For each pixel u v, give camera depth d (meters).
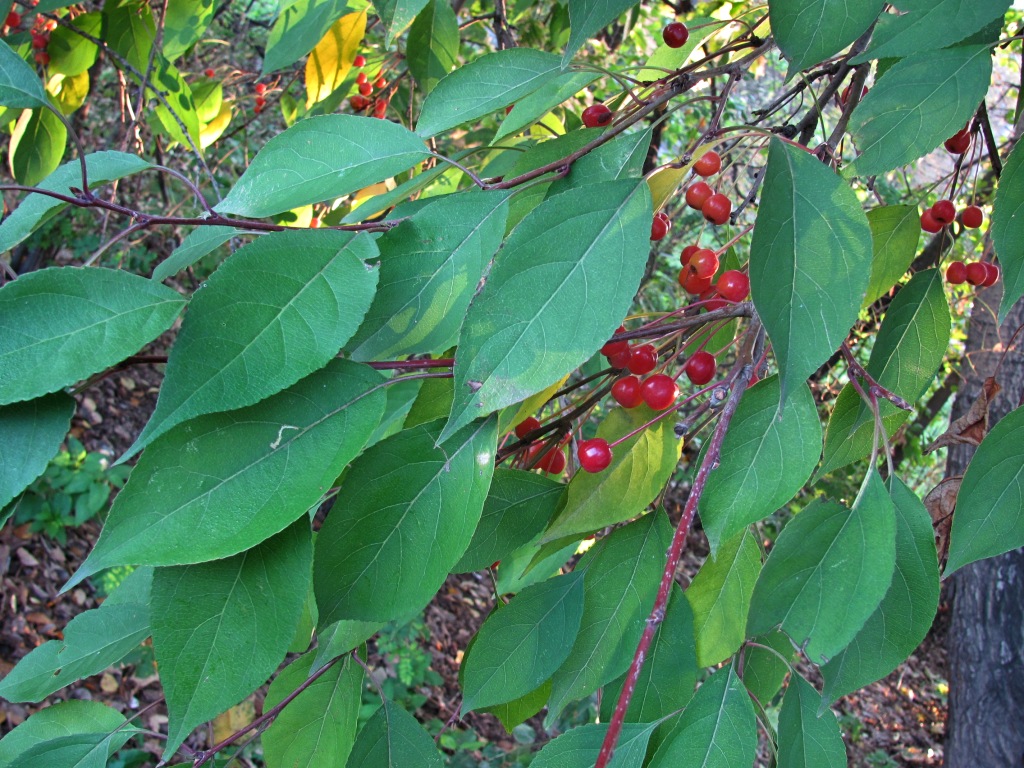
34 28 0.60
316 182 0.27
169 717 0.22
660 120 0.30
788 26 0.25
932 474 1.65
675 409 0.29
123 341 0.21
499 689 0.29
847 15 0.25
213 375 0.21
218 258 1.42
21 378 0.21
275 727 0.29
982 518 0.28
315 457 0.23
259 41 1.37
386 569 0.25
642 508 0.29
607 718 0.29
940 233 0.37
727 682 0.28
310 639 0.32
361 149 0.27
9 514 0.22
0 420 0.22
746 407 0.27
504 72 0.31
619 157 0.29
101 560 0.21
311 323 0.22
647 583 0.30
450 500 0.25
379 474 0.25
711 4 0.62
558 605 0.29
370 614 0.24
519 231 0.24
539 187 0.32
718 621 0.30
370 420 0.24
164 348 1.56
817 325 0.22
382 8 0.34
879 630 0.27
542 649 0.29
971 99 0.27
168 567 0.22
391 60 0.73
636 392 0.29
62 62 0.59
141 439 0.20
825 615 0.24
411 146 0.27
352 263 0.23
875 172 0.28
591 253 0.24
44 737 0.30
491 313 0.23
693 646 0.29
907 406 0.26
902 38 0.26
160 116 0.54
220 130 0.71
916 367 0.33
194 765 0.27
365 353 0.25
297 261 0.23
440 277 0.26
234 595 0.23
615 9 0.24
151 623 0.22
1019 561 1.10
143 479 0.22
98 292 0.22
